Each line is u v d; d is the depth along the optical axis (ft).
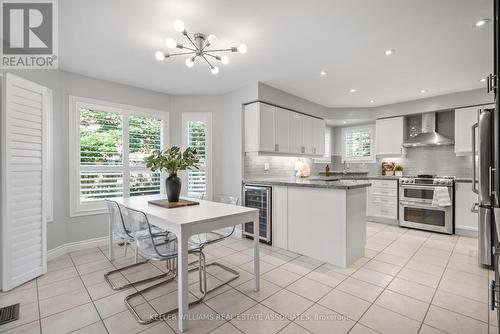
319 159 18.30
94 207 10.85
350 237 8.87
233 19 6.75
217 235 8.27
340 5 6.15
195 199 9.28
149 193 12.50
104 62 9.39
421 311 6.07
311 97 14.17
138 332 5.39
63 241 10.00
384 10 6.35
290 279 7.81
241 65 9.79
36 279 7.83
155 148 12.85
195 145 13.32
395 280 7.70
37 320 5.77
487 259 8.36
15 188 7.36
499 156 5.12
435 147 15.07
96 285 7.47
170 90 12.80
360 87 12.41
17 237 7.39
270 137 12.34
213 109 13.52
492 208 8.21
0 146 7.13
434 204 12.64
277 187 10.90
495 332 5.26
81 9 6.25
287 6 6.19
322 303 6.46
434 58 9.13
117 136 11.56
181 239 5.52
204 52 7.89
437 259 9.37
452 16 6.59
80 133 10.50
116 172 11.44
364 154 18.03
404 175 16.17
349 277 7.93
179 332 5.39
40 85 8.14
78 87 10.43
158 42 7.95
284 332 5.36
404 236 12.37
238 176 12.61
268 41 7.94
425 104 14.20
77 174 10.38
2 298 6.73
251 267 8.75
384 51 8.62
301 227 9.96
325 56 9.00
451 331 5.32
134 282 7.60
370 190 15.57
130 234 7.80
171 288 7.32
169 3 6.05
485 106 12.34
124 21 6.80
